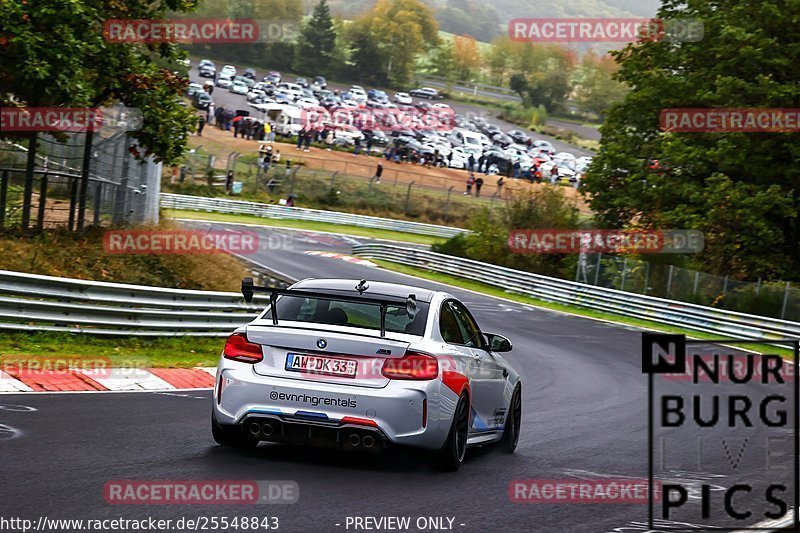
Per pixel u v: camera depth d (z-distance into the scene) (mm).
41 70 44250
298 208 150875
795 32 95875
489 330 64750
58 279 34438
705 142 98375
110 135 54188
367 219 157500
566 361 51188
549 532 15234
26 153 56375
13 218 50469
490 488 18266
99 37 48406
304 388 18016
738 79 93000
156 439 20188
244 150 178250
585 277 92562
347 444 18094
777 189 90812
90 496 14883
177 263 50500
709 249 92812
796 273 95875
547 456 23250
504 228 109500
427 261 112562
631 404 35719
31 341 33406
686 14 103438
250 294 18781
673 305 79562
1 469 16219
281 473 17656
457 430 19266
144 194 59094
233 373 18422
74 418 21969
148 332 38844
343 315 19469
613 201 101875
